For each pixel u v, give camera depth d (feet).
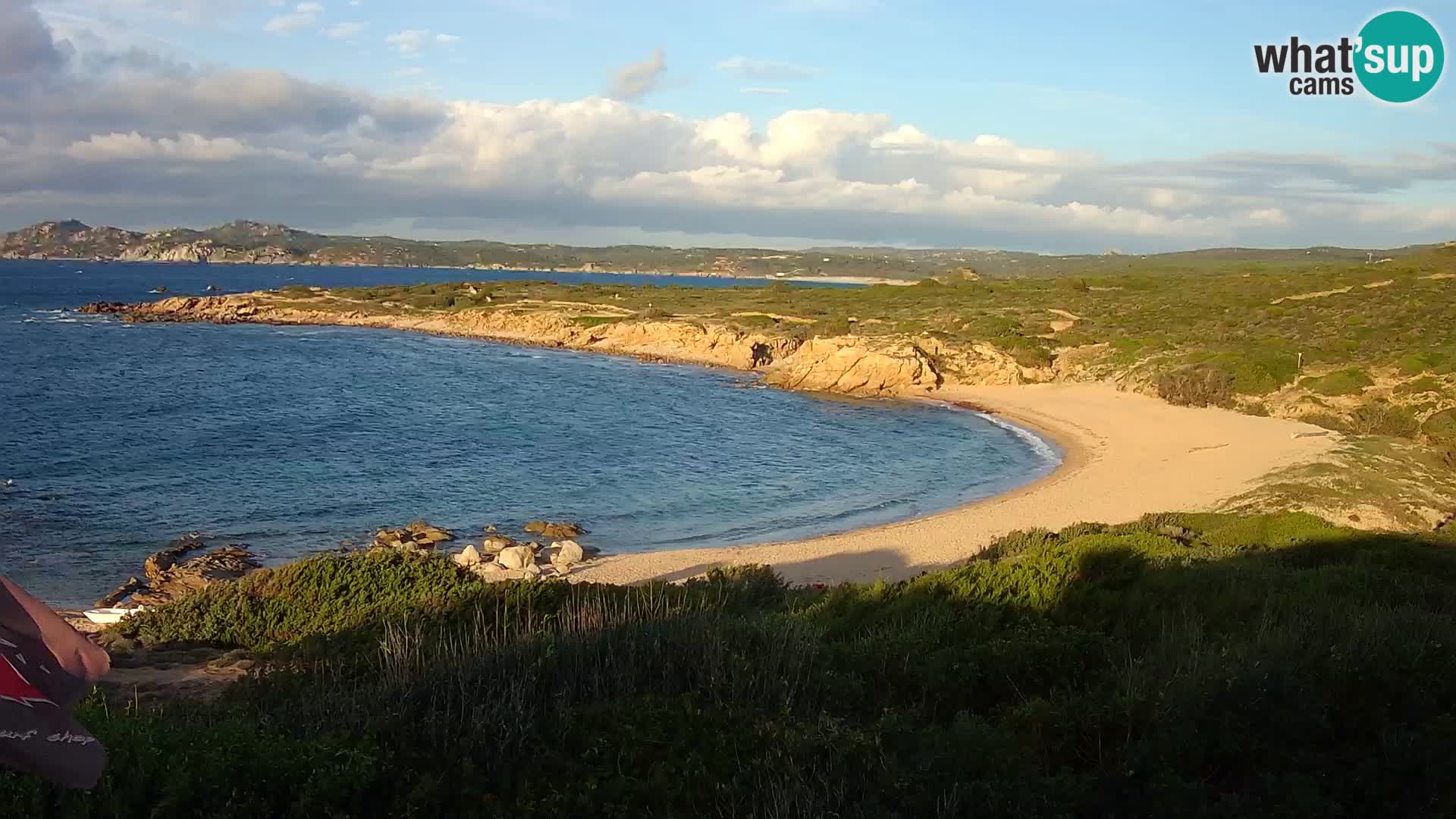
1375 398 152.87
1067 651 32.60
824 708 27.58
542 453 135.74
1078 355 219.20
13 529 88.07
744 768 22.74
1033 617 41.27
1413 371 156.76
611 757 23.44
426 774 21.34
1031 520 94.43
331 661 33.78
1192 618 39.81
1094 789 21.94
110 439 132.26
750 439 152.35
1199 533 76.13
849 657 32.65
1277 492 92.27
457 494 109.91
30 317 333.01
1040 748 24.66
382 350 275.18
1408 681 27.02
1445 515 84.58
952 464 133.90
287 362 238.07
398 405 174.81
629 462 131.75
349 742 22.88
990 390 202.90
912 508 107.34
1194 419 156.87
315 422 153.28
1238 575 47.14
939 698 29.73
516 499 108.88
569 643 30.71
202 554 82.64
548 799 21.02
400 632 36.91
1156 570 49.03
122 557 81.56
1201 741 23.27
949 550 83.82
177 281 641.81
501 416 167.02
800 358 224.12
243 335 301.02
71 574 76.48
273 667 35.76
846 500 111.86
